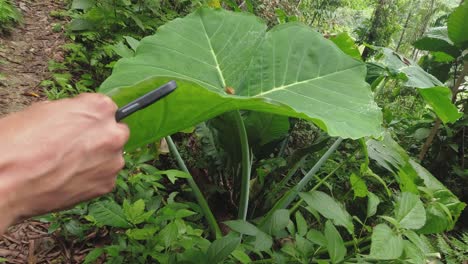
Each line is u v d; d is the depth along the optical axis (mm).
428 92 2135
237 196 2580
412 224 1338
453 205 1958
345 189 2572
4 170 572
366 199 2482
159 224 1681
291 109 1091
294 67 1761
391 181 2600
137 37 3750
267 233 1498
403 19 7625
